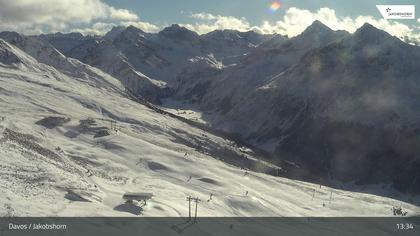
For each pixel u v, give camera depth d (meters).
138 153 119.19
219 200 88.06
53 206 52.69
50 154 81.69
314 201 115.50
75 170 76.94
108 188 73.06
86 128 140.12
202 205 80.50
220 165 128.88
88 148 117.44
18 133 88.81
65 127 140.88
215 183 103.94
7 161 61.97
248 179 120.56
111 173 97.50
